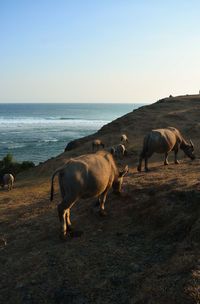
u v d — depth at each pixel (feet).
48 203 38.55
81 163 22.43
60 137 299.58
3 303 16.51
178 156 67.31
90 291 16.16
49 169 93.81
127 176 44.04
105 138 119.75
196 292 12.91
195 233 18.97
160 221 23.06
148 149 46.62
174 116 131.54
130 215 25.96
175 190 26.89
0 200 50.21
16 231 28.04
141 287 15.03
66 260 19.99
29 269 19.71
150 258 18.35
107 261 19.01
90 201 32.14
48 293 16.66
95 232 24.06
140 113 150.10
